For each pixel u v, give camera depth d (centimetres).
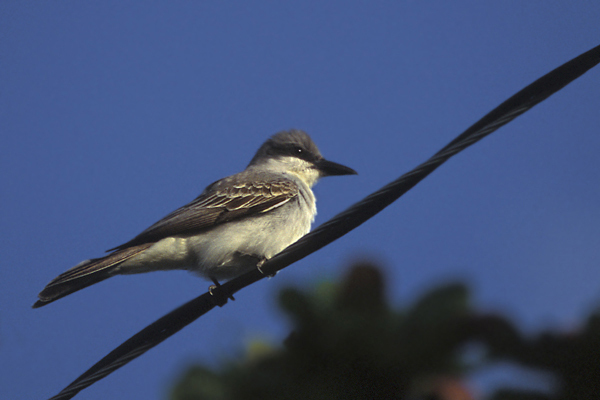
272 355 531
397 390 479
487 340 465
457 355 472
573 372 450
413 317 484
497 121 672
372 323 489
